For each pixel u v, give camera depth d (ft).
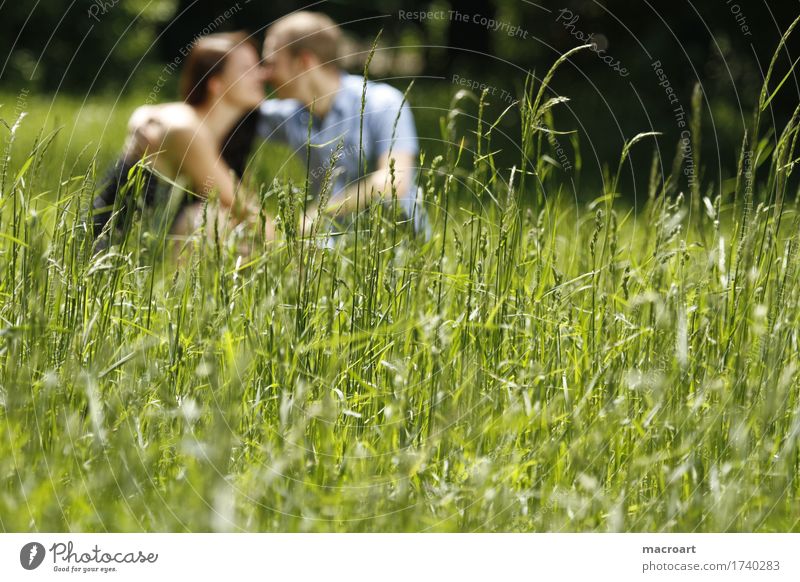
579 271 16.28
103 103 73.56
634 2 60.54
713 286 14.43
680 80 58.75
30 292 13.43
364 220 14.64
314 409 12.52
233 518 11.60
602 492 12.15
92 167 14.06
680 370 12.78
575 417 12.57
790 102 54.70
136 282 14.93
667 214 14.84
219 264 13.78
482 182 14.65
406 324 13.61
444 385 13.10
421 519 11.73
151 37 102.37
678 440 12.65
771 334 13.32
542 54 79.51
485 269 14.35
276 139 23.84
